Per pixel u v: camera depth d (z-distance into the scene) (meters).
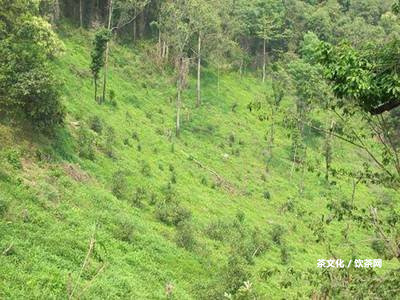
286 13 84.31
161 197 32.78
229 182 43.91
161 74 60.53
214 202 37.56
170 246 24.92
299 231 38.69
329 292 9.55
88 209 23.89
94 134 35.00
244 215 36.53
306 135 57.22
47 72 27.05
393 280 8.92
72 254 18.02
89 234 20.70
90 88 46.81
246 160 50.62
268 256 30.47
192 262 24.31
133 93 52.53
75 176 27.09
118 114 44.81
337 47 9.39
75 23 60.19
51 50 38.56
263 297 17.64
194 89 62.06
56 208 21.69
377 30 73.62
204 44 66.12
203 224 31.64
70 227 20.75
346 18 84.81
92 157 31.42
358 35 75.81
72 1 60.72
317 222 11.36
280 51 74.81
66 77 44.66
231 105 61.50
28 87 25.80
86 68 50.16
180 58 59.59
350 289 9.14
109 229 23.08
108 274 18.05
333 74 9.13
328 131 11.16
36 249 16.89
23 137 26.58
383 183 10.43
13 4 31.70
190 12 57.75
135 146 40.09
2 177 21.39
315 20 83.50
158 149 42.47
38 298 13.66
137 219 26.59
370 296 8.83
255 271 25.55
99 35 44.25
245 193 43.03
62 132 31.16
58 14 56.28
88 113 39.72
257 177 47.75
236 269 20.59
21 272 14.73
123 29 63.53
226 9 72.38
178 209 30.05
